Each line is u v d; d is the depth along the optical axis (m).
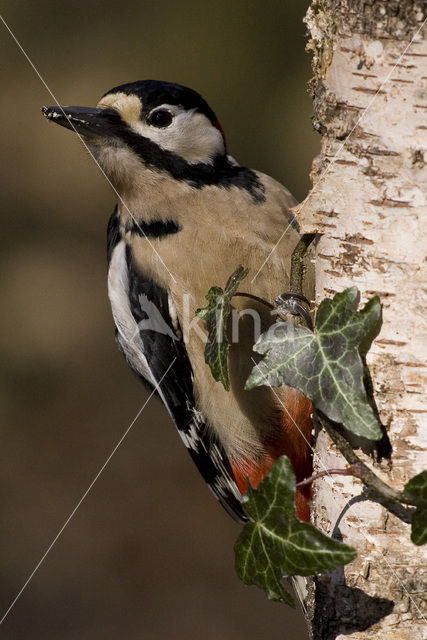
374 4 4.83
